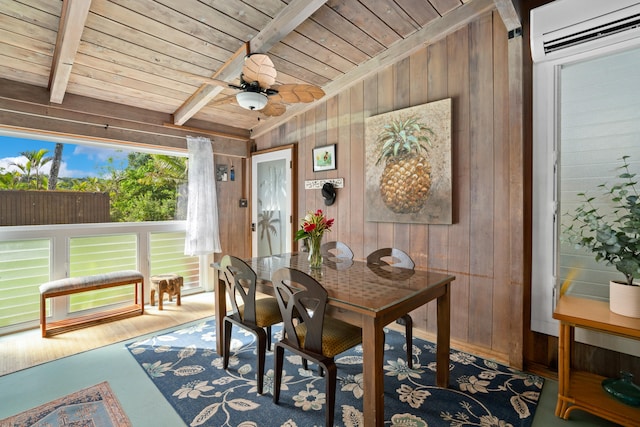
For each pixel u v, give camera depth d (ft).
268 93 7.83
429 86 9.41
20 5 6.72
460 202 8.90
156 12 7.37
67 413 6.15
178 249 14.01
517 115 7.67
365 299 5.42
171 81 10.32
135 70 9.49
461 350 8.77
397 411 6.18
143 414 6.14
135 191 14.74
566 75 7.34
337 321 6.91
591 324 5.60
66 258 11.16
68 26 6.89
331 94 11.71
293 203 13.37
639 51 6.52
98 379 7.38
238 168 15.40
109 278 10.89
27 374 7.59
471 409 6.23
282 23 7.66
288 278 5.99
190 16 7.61
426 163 9.37
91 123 10.87
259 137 15.14
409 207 9.77
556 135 7.34
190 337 9.77
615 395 5.74
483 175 8.48
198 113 13.10
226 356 7.87
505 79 8.07
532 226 7.71
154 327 10.56
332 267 8.12
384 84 10.41
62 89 9.25
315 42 9.32
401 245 10.13
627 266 5.64
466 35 8.68
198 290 14.55
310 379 7.42
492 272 8.38
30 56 8.30
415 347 9.04
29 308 10.48
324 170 12.23
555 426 5.74
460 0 8.21
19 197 10.45
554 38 6.89
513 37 7.67
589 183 7.13
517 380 7.25
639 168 6.58
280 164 13.98
